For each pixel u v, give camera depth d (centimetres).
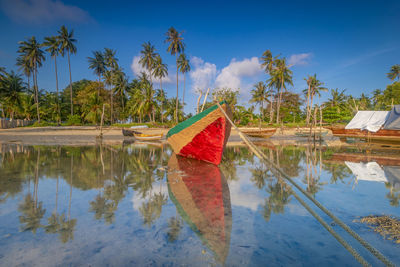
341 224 146
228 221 311
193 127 854
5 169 709
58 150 1285
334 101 5603
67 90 5975
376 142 1995
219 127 797
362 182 555
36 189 477
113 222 308
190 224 302
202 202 394
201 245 247
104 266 208
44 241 256
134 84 5516
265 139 2639
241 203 388
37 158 955
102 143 1880
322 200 410
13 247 242
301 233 276
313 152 1250
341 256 225
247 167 765
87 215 333
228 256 225
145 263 213
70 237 265
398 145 1795
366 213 343
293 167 769
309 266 208
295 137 3122
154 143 1931
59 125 4278
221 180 567
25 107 4600
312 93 4850
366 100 5819
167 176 613
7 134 2959
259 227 293
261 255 227
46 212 346
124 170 702
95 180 563
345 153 1199
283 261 216
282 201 400
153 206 372
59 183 530
